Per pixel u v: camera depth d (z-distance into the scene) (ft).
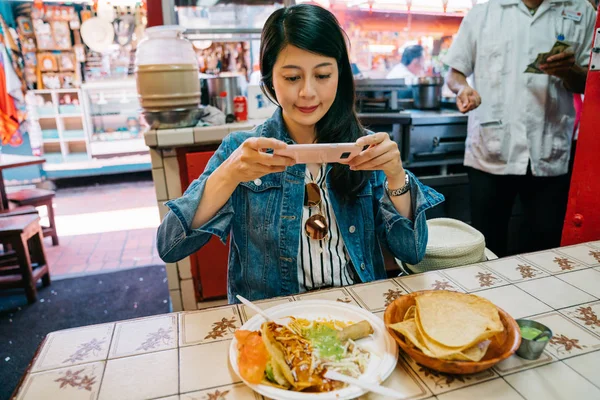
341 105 4.02
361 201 4.16
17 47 16.78
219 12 8.77
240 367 2.48
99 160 18.51
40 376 2.60
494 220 8.02
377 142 3.26
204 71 11.07
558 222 7.71
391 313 2.83
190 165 7.16
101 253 11.92
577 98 7.88
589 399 2.36
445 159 8.90
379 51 12.41
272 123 4.15
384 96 8.59
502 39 7.06
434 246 4.32
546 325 3.05
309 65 3.33
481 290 3.54
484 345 2.54
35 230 9.55
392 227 3.90
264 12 9.02
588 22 7.02
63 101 18.07
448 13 11.92
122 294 9.56
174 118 7.11
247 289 4.09
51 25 17.29
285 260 3.89
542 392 2.41
